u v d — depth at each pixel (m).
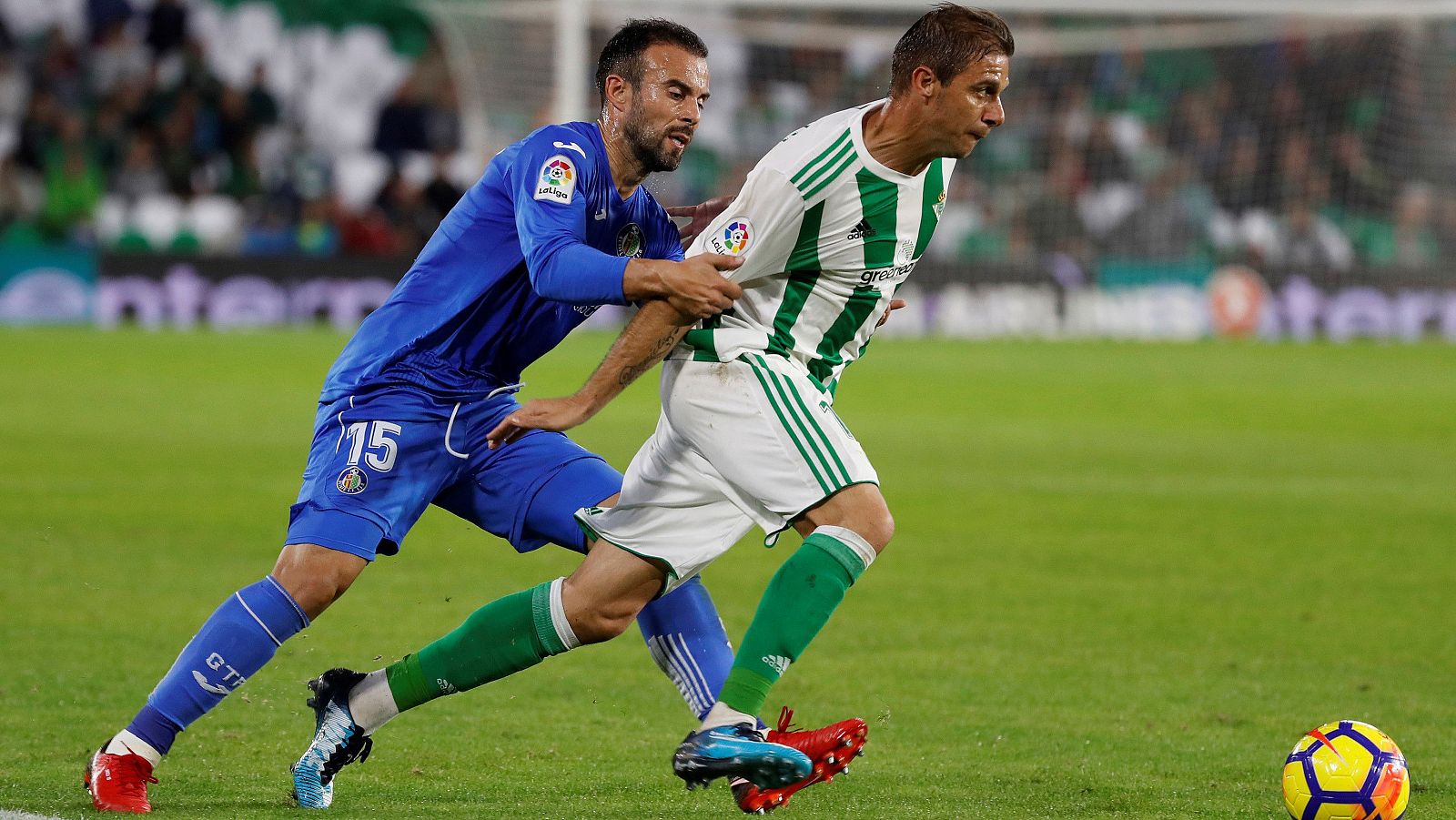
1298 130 98.50
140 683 18.72
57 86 84.94
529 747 16.48
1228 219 97.81
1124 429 48.84
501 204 14.79
